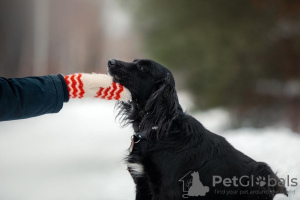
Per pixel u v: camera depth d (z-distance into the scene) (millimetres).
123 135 9922
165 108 3760
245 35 9461
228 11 9719
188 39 9648
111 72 3998
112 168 6535
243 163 3824
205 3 9766
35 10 18625
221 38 9508
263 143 6312
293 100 10469
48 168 6523
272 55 9828
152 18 10375
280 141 6371
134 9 10695
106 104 15953
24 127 10570
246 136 7184
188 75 10141
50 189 5309
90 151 7910
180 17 10000
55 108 3277
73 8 21500
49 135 9625
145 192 3881
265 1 9688
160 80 3932
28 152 7758
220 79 9617
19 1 17828
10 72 17516
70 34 21469
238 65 9648
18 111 3129
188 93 10516
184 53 9820
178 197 3572
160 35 10219
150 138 3713
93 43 22406
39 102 3166
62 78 3318
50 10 20516
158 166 3623
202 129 3865
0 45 17328
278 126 10484
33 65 18625
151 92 3967
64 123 11453
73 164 6809
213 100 9906
